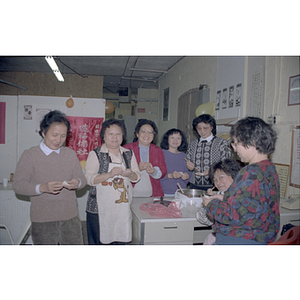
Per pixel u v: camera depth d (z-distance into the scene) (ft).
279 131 7.50
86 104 11.57
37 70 19.44
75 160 5.25
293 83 7.03
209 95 12.09
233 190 3.44
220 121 10.19
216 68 11.40
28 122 11.28
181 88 16.26
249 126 3.50
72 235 5.07
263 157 3.57
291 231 3.76
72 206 5.10
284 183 7.31
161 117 20.99
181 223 5.46
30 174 4.80
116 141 5.80
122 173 5.59
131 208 6.13
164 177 7.79
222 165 5.37
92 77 20.85
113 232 5.72
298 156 6.88
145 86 24.57
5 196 7.57
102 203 5.65
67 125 5.01
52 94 20.47
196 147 8.41
